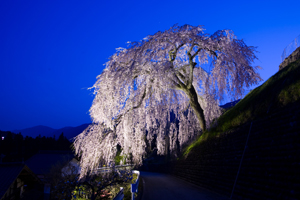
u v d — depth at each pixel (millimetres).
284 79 8789
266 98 9484
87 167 12531
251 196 6844
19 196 14477
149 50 13453
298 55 11078
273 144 6914
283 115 7145
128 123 14562
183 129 18844
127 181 9898
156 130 18625
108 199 9086
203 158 13594
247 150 8484
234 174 8703
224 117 14000
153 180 17688
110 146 13734
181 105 18750
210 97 14031
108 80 13500
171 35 13305
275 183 5945
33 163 23828
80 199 9367
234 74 13086
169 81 13883
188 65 15945
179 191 10859
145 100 15836
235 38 13586
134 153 15734
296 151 5695
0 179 12234
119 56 13891
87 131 13977
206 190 10641
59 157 25109
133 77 14508
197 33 13523
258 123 8664
